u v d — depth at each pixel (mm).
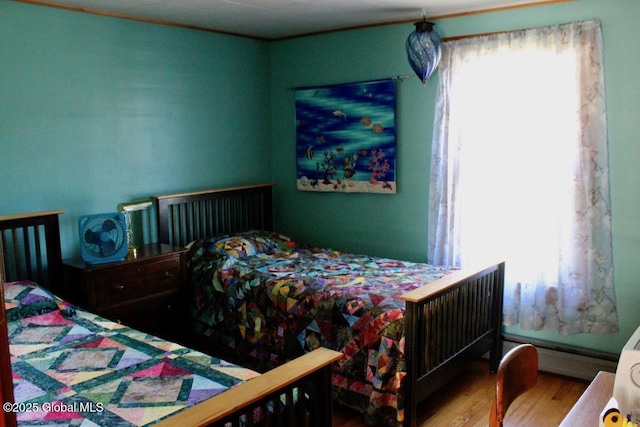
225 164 4539
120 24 3732
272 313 3305
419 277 3385
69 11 3465
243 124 4660
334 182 4512
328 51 4441
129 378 2100
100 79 3654
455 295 3059
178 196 4074
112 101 3730
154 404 1892
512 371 1636
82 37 3541
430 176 3947
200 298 3795
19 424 1769
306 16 3828
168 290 3688
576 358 3477
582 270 3357
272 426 1908
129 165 3867
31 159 3361
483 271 3270
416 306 2641
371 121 4223
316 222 4734
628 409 1425
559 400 3189
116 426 1753
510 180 3568
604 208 3299
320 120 4516
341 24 4121
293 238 4910
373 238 4398
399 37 4039
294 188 4840
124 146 3826
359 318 2879
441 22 3816
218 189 4383
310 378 1924
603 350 3406
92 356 2309
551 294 3504
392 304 2857
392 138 4133
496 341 3580
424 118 3998
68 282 3400
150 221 4023
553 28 3342
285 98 4781
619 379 1436
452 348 3086
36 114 3361
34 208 3402
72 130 3541
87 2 3340
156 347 2418
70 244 3590
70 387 2025
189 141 4238
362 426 2906
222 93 4457
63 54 3457
